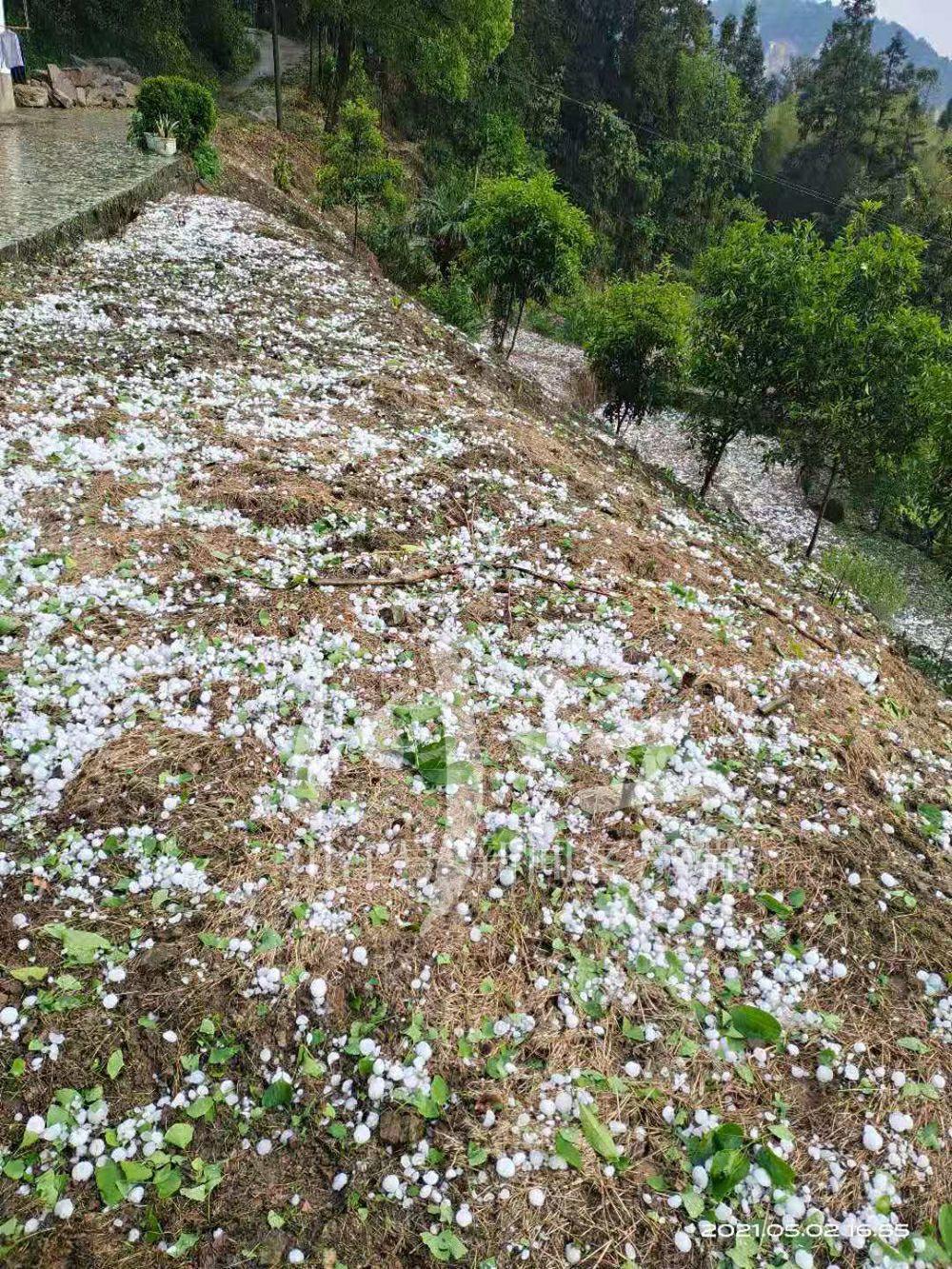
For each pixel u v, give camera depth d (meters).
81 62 20.78
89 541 4.32
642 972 2.72
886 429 8.99
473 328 15.02
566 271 13.13
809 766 3.73
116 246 9.52
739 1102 2.42
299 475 5.30
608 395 13.29
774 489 14.66
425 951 2.65
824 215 42.66
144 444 5.31
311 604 4.16
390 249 16.64
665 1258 2.08
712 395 10.45
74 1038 2.30
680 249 40.09
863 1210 2.21
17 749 3.12
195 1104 2.22
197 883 2.72
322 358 7.71
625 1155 2.26
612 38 40.84
